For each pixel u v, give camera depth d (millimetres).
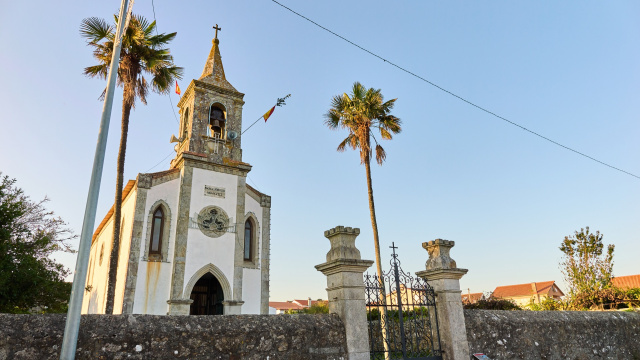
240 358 6852
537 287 70125
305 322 7766
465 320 9453
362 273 8547
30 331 5734
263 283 22062
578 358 10602
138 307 18438
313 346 7562
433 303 9352
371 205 21594
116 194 17594
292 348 7352
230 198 22391
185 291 19484
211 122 24062
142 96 19422
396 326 10953
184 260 19938
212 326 6906
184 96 25000
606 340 11375
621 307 20266
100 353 5922
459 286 9586
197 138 22625
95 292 27812
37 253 15570
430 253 9992
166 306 19094
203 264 20391
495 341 9570
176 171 21734
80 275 6012
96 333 6023
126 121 18438
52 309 15898
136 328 6328
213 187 22031
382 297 8750
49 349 5742
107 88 7504
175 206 21016
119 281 20094
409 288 9164
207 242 20891
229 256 21281
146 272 19125
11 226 13961
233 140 23781
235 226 21984
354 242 8797
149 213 20141
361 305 8305
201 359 6547
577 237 25328
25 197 16141
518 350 9773
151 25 19609
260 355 7027
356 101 22859
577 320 11164
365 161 22312
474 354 8938
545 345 10227
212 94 24031
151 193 20516
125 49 18688
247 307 21016
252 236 23094
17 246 13930
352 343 7875
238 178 23047
